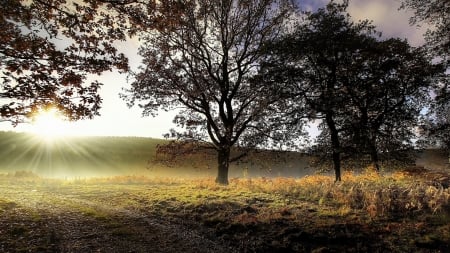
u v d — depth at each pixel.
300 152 24.70
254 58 24.22
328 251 8.30
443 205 10.52
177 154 24.72
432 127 22.52
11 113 8.09
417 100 24.69
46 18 9.31
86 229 9.74
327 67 22.86
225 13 23.02
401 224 9.59
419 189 12.51
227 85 24.20
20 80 8.33
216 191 16.81
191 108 24.03
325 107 21.66
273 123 23.17
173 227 10.46
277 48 22.73
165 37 22.16
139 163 53.00
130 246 8.48
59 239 8.70
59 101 9.08
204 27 23.33
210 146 24.84
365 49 22.41
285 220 10.55
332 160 25.20
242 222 10.39
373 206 10.90
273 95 22.56
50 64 8.84
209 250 8.49
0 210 11.46
